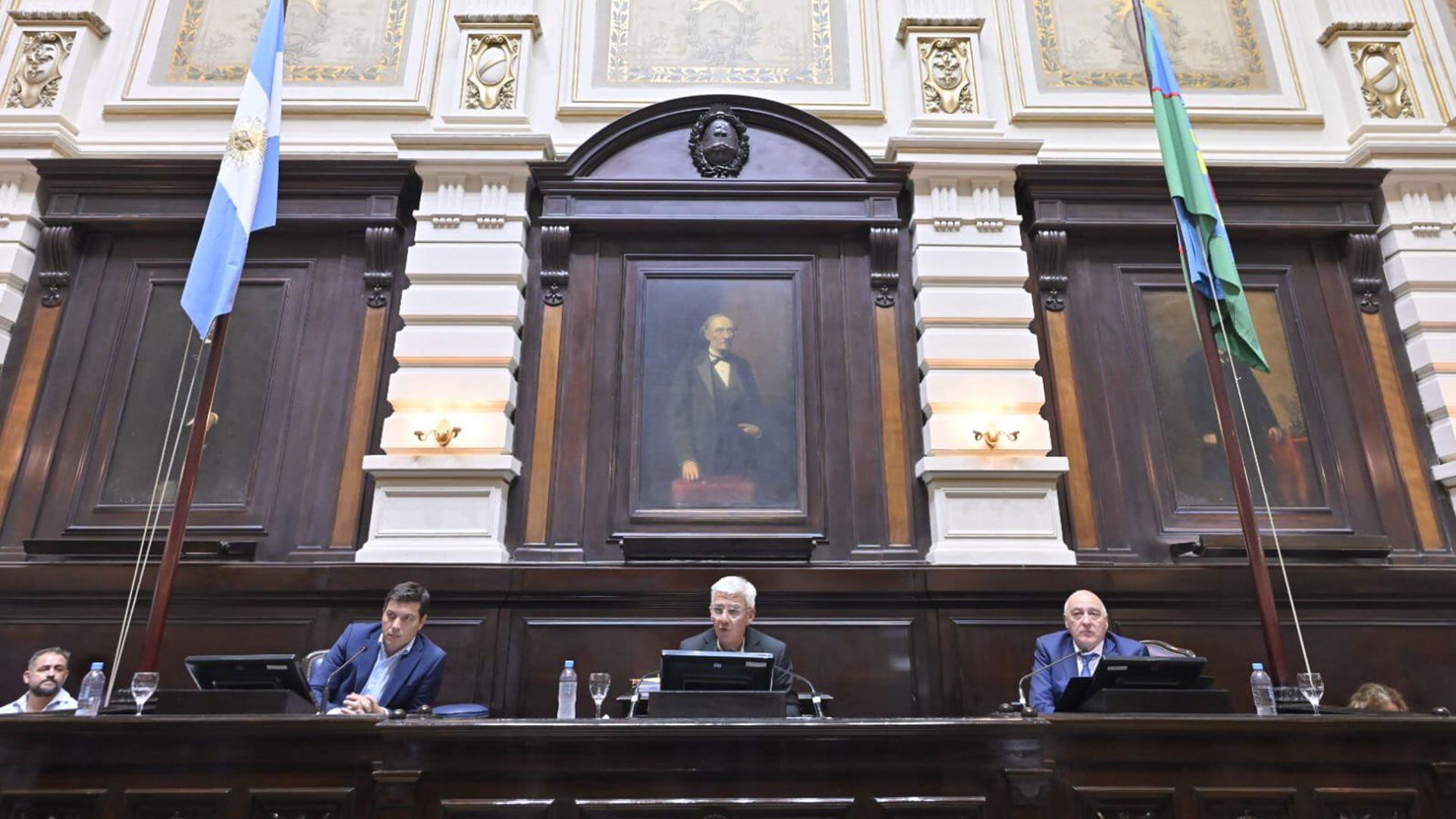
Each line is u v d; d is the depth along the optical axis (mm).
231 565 5113
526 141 6016
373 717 2895
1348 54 6652
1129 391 5832
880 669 5094
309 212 5977
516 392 5688
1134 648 4352
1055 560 5254
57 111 6207
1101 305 6023
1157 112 5051
